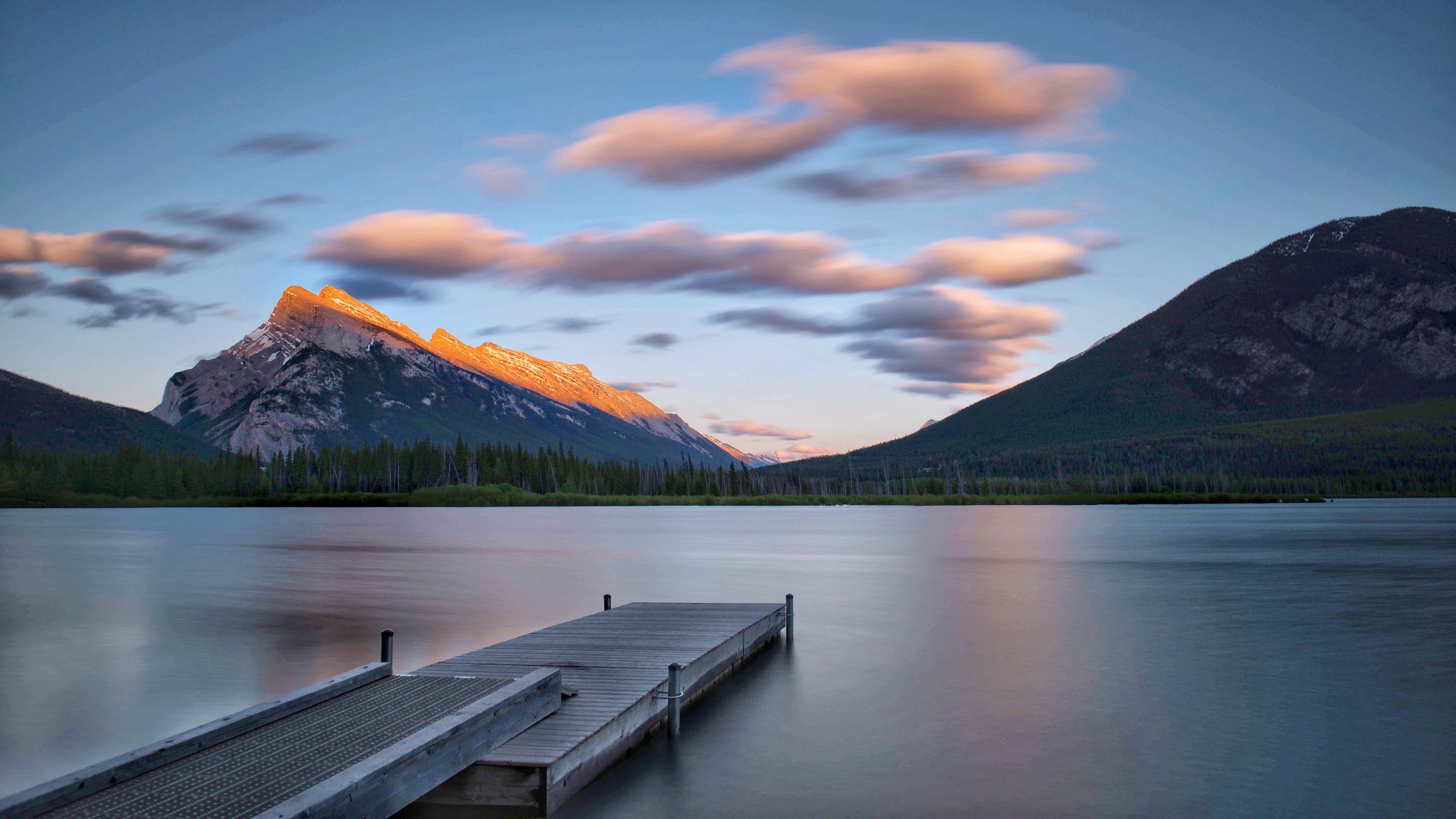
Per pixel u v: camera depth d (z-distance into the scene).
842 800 11.35
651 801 11.24
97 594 34.00
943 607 30.16
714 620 21.20
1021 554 56.72
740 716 15.43
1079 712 15.73
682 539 76.44
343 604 30.78
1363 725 14.83
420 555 56.16
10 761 13.41
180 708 16.45
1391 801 11.34
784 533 87.62
